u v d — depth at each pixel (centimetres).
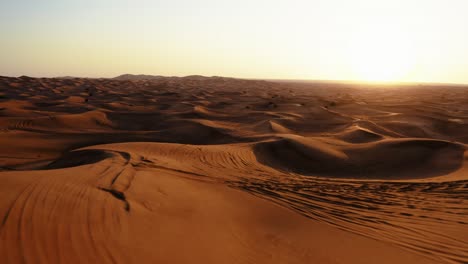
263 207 923
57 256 501
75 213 659
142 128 3941
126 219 684
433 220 817
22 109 4572
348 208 930
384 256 636
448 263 604
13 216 591
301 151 2108
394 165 1858
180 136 3334
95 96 8269
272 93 12275
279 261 611
